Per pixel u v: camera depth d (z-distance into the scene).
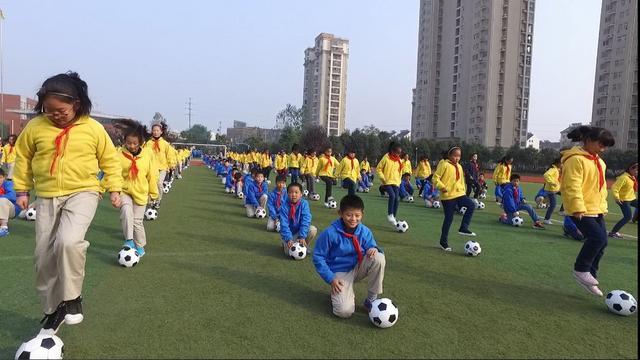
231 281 4.50
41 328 3.18
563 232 8.56
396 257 5.89
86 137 3.21
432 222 9.41
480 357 3.00
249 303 3.88
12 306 3.57
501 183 13.78
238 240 6.61
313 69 98.44
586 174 4.49
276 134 99.50
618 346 3.26
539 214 11.57
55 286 3.09
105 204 10.03
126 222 5.13
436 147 47.91
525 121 62.47
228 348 2.98
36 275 3.10
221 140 86.06
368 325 3.50
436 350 3.08
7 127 47.03
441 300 4.17
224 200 12.31
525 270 5.43
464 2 63.81
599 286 4.89
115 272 4.64
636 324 3.72
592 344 3.28
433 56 70.62
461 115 64.81
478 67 60.62
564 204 4.64
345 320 3.59
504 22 59.44
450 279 4.89
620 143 51.03
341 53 95.25
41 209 3.13
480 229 8.66
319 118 95.88
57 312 3.02
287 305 3.87
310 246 6.46
